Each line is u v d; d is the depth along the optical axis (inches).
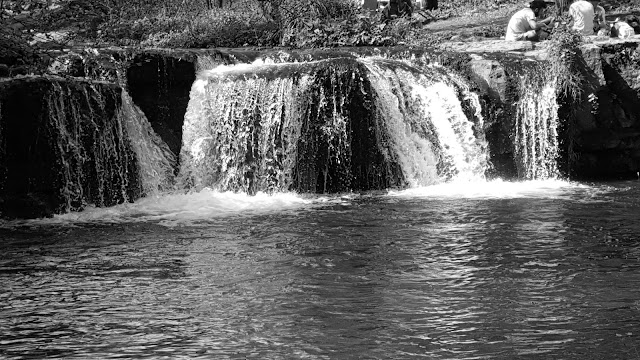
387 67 759.7
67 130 642.8
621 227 575.5
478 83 790.5
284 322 398.0
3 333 386.9
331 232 565.9
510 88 783.7
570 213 622.5
